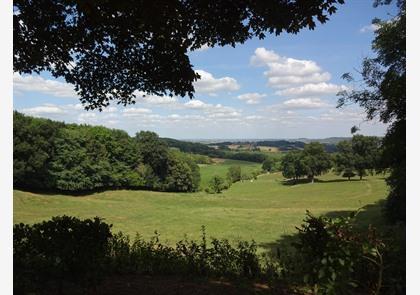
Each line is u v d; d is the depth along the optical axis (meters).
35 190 65.06
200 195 81.06
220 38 6.57
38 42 6.77
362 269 5.71
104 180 72.50
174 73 7.06
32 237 5.17
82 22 6.59
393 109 19.22
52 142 65.44
